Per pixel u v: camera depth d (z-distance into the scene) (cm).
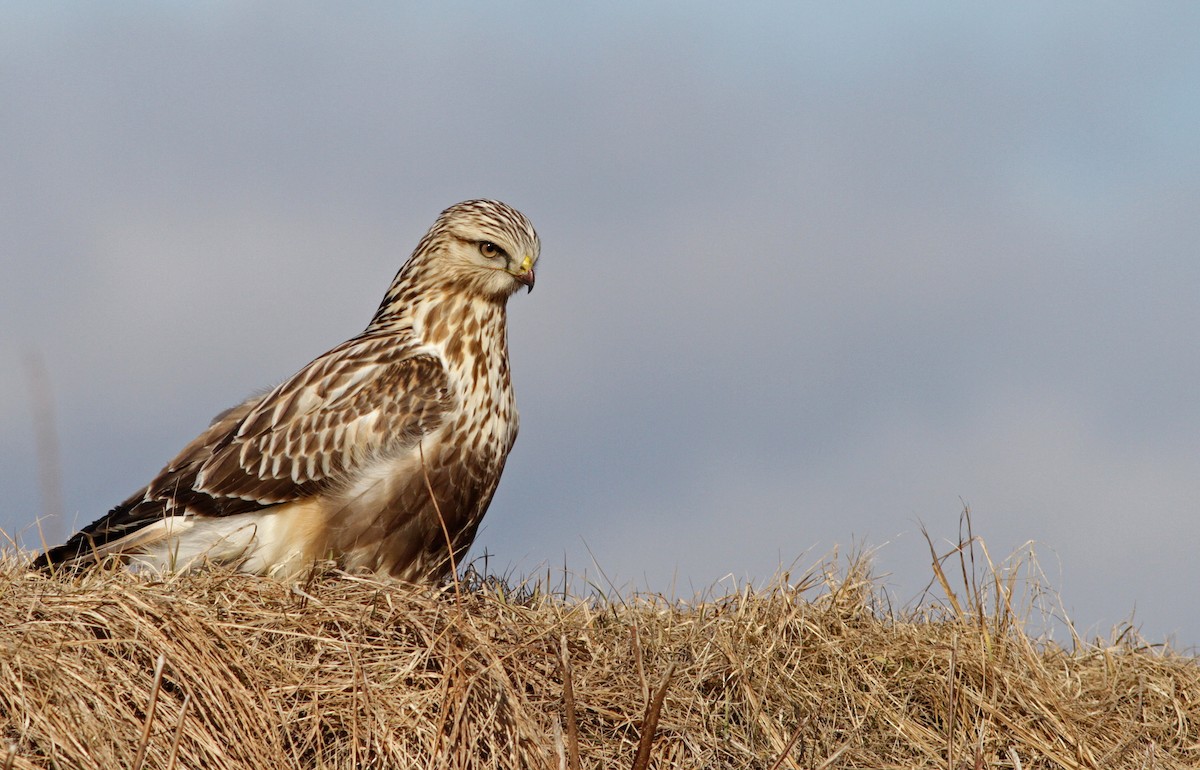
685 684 1098
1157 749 1124
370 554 1332
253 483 1321
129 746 906
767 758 1051
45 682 905
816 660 1152
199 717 947
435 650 1043
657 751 1038
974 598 1241
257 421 1353
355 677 990
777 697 1105
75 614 981
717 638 1138
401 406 1341
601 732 1047
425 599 1103
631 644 1127
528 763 976
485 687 1010
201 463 1351
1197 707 1184
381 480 1325
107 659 952
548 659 1080
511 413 1423
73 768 873
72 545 1311
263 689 984
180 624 988
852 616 1223
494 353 1404
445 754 970
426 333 1393
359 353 1387
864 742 1088
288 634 1041
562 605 1217
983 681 1130
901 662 1159
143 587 1039
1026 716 1120
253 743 951
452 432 1355
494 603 1145
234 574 1124
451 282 1395
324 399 1341
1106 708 1166
